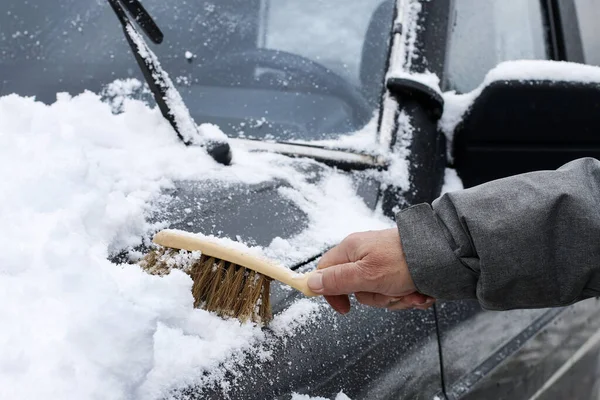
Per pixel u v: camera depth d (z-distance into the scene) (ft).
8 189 3.76
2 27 5.45
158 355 3.12
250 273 3.62
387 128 4.98
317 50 5.52
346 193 4.62
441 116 5.15
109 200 3.93
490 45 5.96
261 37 5.56
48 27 5.46
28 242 3.44
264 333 3.48
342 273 3.55
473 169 5.31
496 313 4.85
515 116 5.05
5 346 2.84
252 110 5.25
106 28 5.45
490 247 3.47
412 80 5.03
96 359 2.87
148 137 4.68
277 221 4.19
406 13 5.44
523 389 4.83
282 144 4.99
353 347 3.71
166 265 3.71
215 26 5.56
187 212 4.09
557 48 6.28
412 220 3.69
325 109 5.28
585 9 6.53
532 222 3.46
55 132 4.42
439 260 3.59
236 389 3.15
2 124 4.41
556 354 5.34
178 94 4.78
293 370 3.39
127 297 3.23
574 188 3.50
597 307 6.11
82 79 5.21
